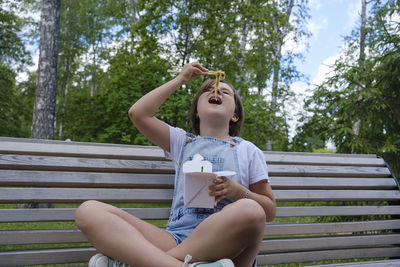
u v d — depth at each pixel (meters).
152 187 1.71
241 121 1.93
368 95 5.35
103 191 1.59
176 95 8.41
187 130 9.12
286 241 1.88
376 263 1.85
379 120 5.49
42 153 1.56
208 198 1.26
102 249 1.15
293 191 1.96
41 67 7.34
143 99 1.56
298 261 1.90
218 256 1.12
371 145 5.45
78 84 20.19
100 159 1.64
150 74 9.09
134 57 10.17
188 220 1.38
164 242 1.29
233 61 9.95
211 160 1.50
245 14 9.92
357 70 5.84
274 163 2.01
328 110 5.80
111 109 10.14
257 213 1.10
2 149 1.50
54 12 7.49
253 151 1.58
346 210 2.08
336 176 2.15
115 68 11.02
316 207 2.01
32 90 18.11
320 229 1.99
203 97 1.65
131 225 1.18
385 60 5.55
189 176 1.23
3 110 16.28
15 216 1.43
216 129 1.63
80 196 1.55
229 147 1.55
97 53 18.58
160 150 1.79
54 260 1.46
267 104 11.59
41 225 5.04
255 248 1.17
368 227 2.10
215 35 9.31
